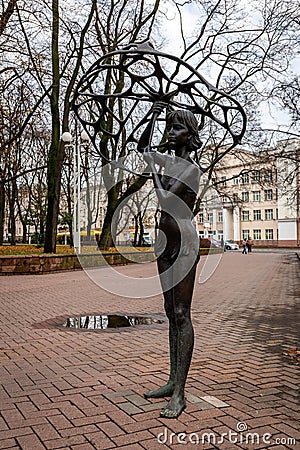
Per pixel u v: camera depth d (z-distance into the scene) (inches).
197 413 143.1
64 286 554.3
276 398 157.9
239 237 2396.7
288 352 225.6
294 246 2201.0
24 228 1833.2
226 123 160.9
